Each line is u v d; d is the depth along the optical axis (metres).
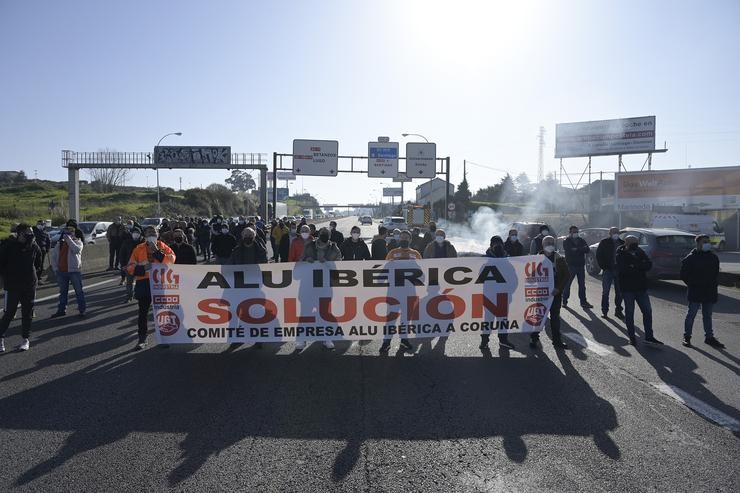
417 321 8.43
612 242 11.21
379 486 4.07
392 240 12.12
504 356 8.00
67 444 4.81
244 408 5.74
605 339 9.14
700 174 36.31
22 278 8.20
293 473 4.27
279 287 8.28
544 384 6.61
